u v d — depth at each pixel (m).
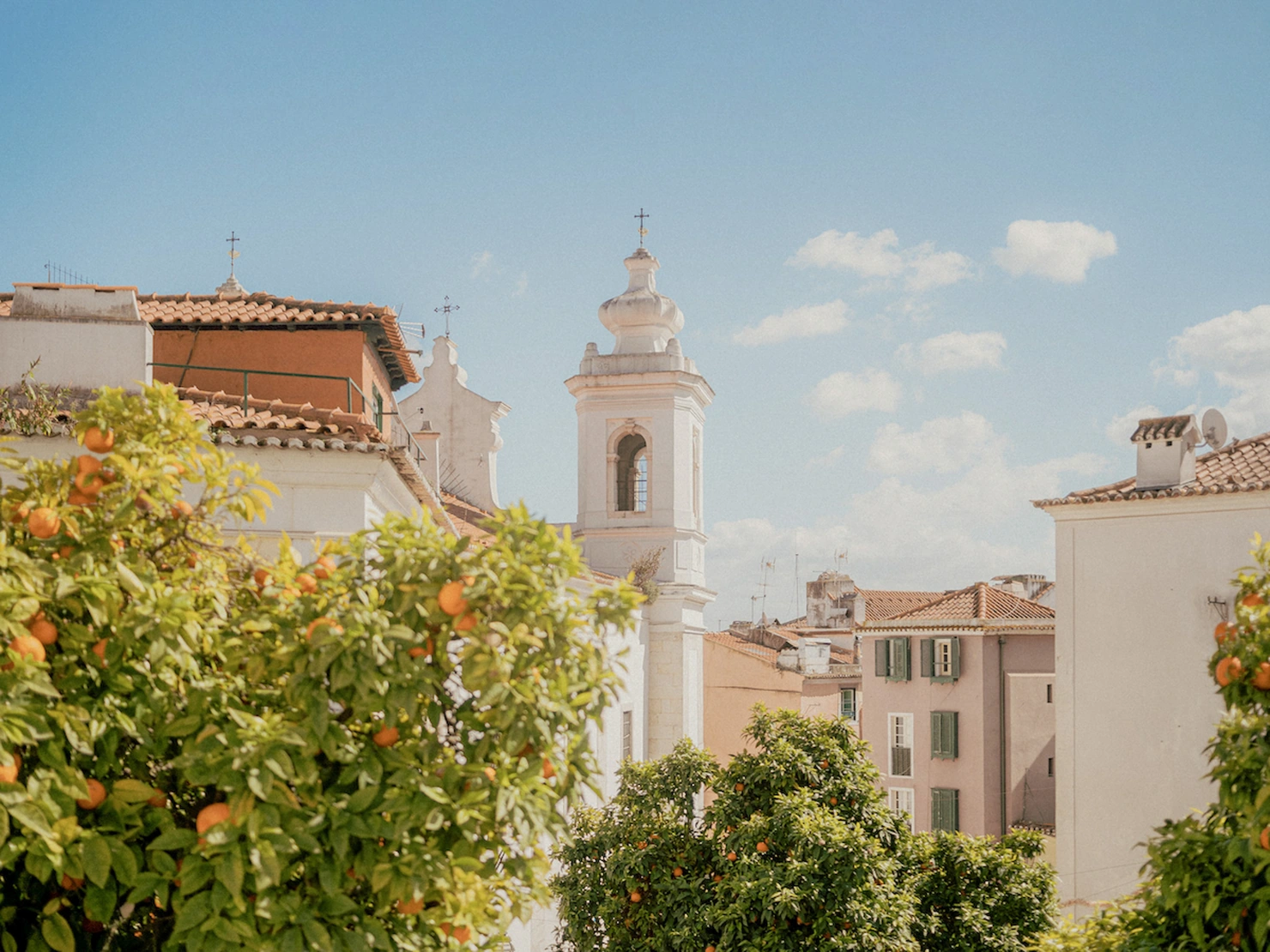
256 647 6.15
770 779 18.22
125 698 5.94
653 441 38.84
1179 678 23.19
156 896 5.54
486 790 5.86
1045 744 44.81
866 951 15.57
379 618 5.84
